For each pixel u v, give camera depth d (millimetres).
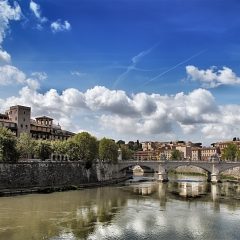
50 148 187625
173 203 120562
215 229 84062
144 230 82125
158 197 135500
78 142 192500
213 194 147125
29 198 125562
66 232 78438
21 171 149375
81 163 187000
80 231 79500
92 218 92688
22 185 148625
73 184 174250
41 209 104000
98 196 135500
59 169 169500
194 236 78000
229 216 98875
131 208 109062
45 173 160625
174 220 92688
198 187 178375
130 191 155125
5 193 133125
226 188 174125
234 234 80000
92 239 73938
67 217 93125
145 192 152000
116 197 133625
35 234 76312
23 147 177750
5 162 143375
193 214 101062
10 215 94625
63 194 139625
